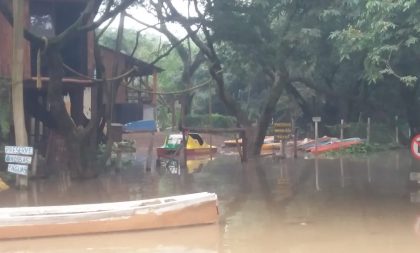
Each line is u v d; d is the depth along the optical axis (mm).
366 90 31297
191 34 21297
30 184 16281
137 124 33156
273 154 26234
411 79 10781
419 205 12125
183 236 9570
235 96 43156
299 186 15430
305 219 10805
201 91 46562
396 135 31500
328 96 32062
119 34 20281
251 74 30578
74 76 20094
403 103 30781
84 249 8828
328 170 19469
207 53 23828
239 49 22078
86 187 15719
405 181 16109
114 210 9789
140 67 22094
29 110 19219
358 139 28344
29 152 14461
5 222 9281
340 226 10141
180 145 24406
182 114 25859
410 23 10500
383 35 10789
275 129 25000
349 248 8617
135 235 9656
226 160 24453
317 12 15070
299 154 27031
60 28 20250
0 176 15836
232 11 19984
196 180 17172
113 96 19766
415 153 13812
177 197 10734
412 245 8742
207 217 10359
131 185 16141
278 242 9047
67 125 17047
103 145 24500
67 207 10180
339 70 30641
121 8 16141
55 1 19516
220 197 13617
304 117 37781
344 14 13539
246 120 26438
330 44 19250
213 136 38688
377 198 13094
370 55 10898
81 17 15812
